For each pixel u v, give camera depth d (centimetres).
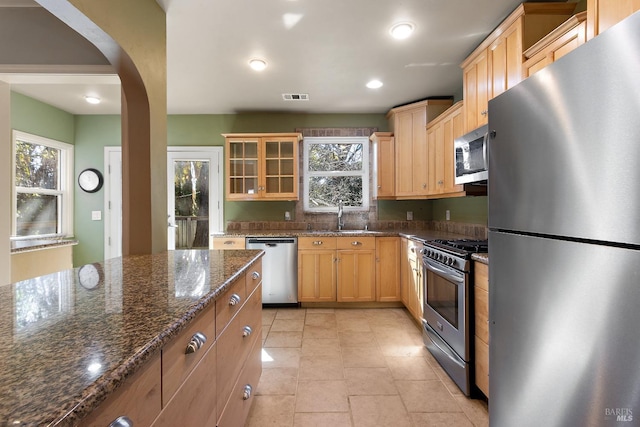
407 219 422
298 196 402
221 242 352
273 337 274
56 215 394
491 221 133
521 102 112
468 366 186
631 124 75
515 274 117
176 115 417
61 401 45
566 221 93
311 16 204
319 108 398
